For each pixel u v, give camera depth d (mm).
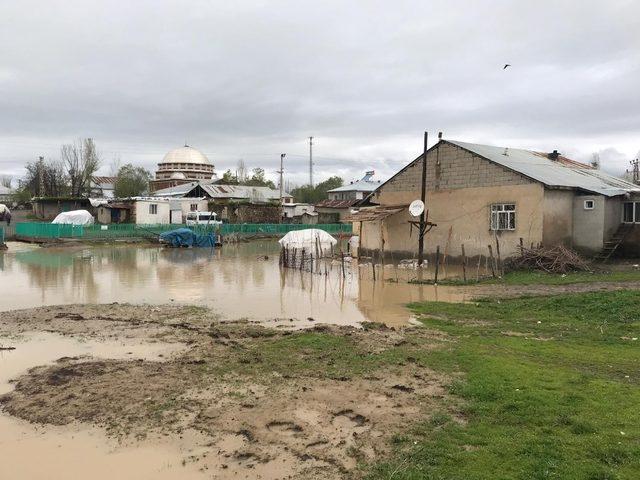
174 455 5969
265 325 12844
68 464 5859
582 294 14828
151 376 8562
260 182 91438
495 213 24375
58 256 32656
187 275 23703
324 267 26859
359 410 6973
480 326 12320
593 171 31969
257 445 6117
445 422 6434
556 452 5434
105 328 12398
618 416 6270
